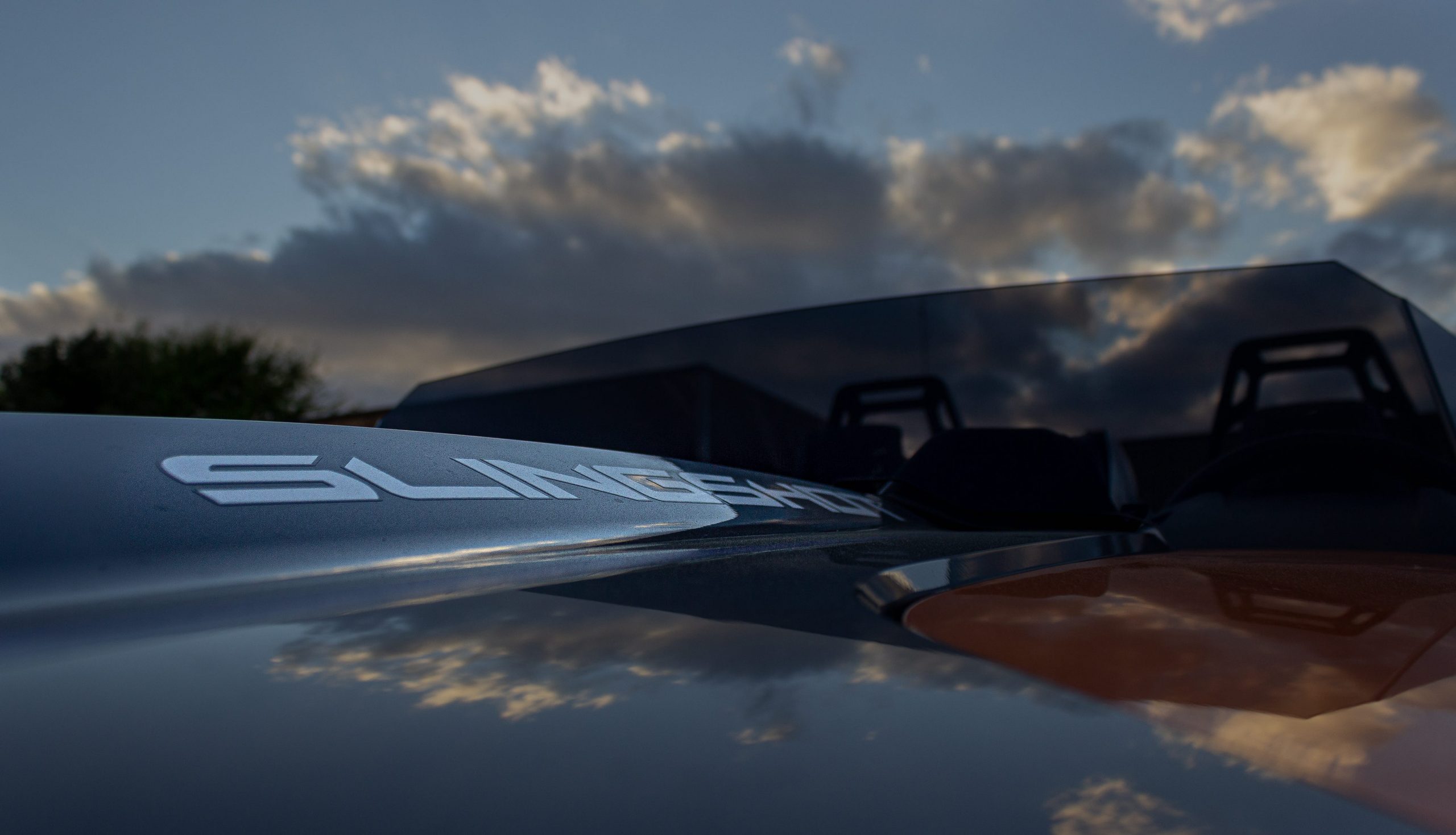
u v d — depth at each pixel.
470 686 0.26
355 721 0.23
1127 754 0.20
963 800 0.18
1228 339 2.35
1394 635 0.32
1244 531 1.36
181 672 0.28
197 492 0.52
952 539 0.77
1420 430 2.10
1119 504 1.74
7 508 0.45
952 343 2.51
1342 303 2.28
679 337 2.57
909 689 0.25
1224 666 0.28
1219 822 0.17
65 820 0.19
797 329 2.53
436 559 0.53
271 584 0.44
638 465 0.93
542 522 0.65
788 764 0.20
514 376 2.72
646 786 0.19
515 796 0.19
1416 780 0.19
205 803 0.19
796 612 0.36
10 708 0.25
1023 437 1.59
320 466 0.61
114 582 0.41
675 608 0.36
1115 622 0.35
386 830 0.18
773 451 2.33
